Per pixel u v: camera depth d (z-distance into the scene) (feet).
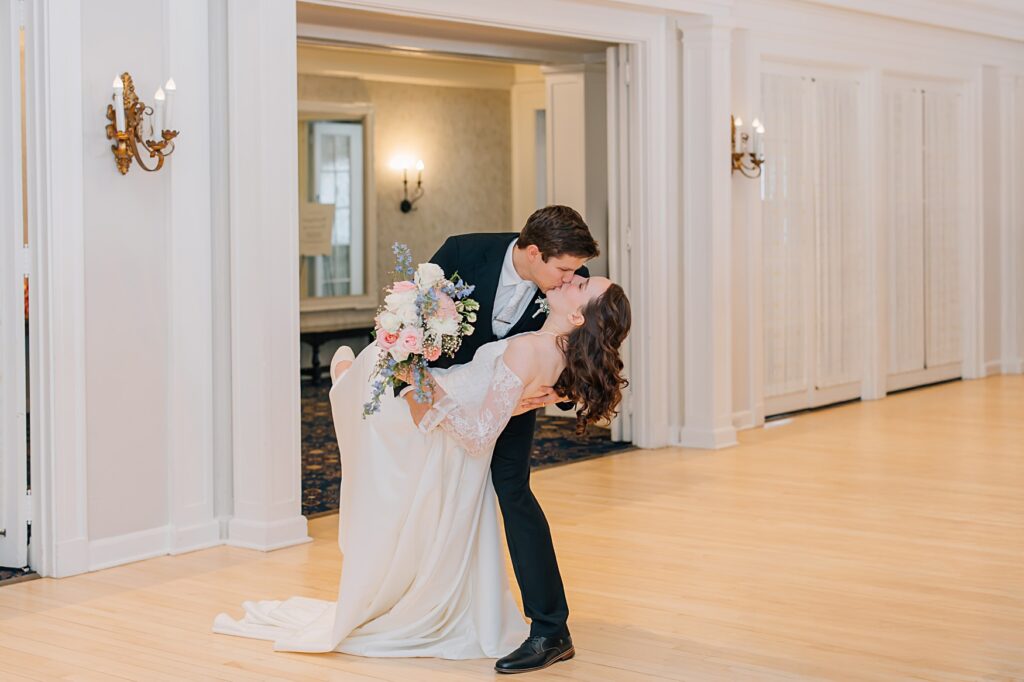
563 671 12.17
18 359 16.11
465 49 27.76
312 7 23.04
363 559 12.48
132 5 16.63
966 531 17.97
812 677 11.94
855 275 32.24
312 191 38.37
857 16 30.73
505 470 12.39
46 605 14.70
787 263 29.71
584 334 11.86
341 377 12.59
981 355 37.17
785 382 29.91
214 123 17.62
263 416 17.33
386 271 40.37
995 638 13.07
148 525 17.03
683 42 25.31
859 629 13.43
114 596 15.06
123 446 16.67
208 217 17.54
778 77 29.22
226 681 12.00
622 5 23.90
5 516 16.30
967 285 37.01
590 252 11.78
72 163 15.89
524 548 12.34
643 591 15.01
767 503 20.07
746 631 13.41
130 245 16.67
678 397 25.93
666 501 20.29
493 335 12.59
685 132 25.36
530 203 41.68
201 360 17.51
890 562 16.26
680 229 25.72
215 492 17.84
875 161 32.35
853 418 29.37
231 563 16.66
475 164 41.91
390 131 39.73
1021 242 38.14
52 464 15.84
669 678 11.94
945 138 35.73
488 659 12.64
